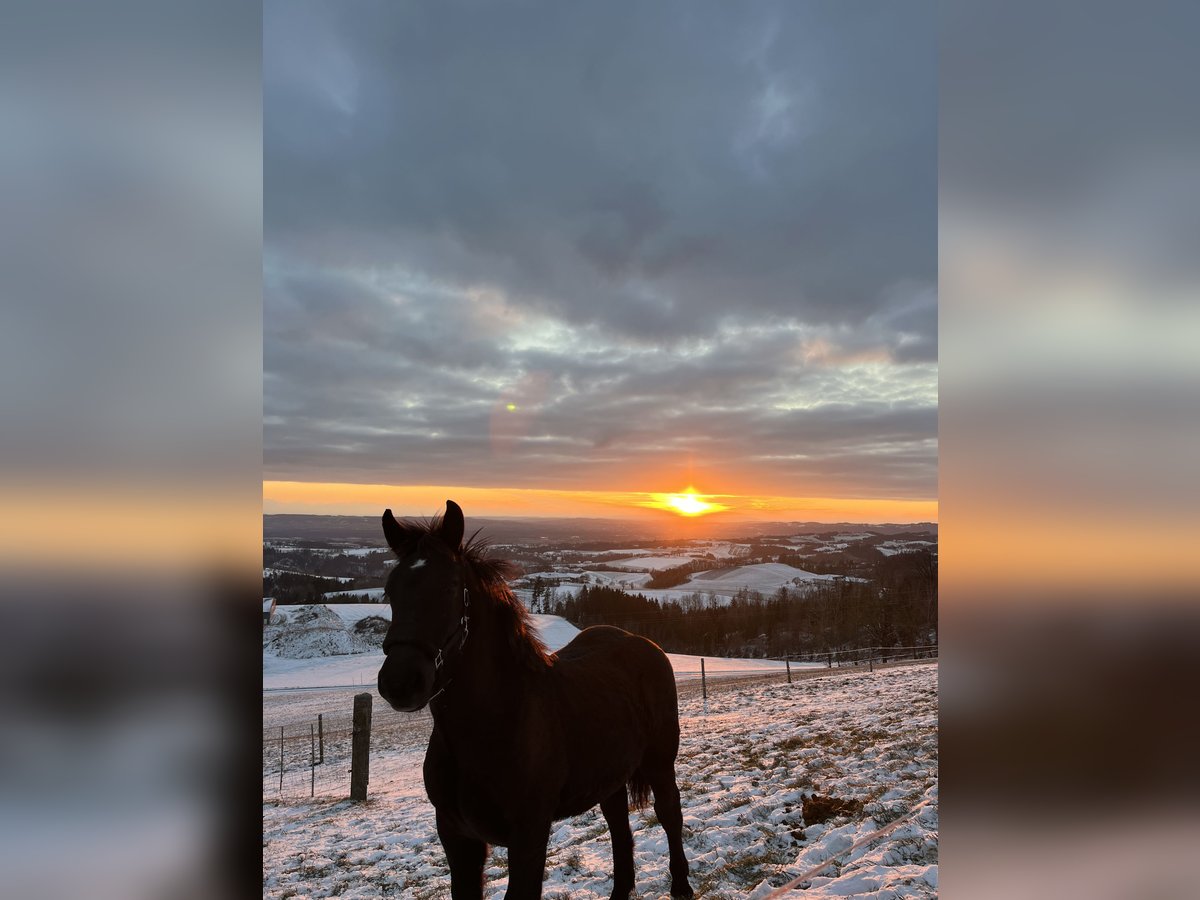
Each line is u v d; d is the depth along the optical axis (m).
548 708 3.27
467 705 2.97
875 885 3.97
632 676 4.17
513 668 3.16
